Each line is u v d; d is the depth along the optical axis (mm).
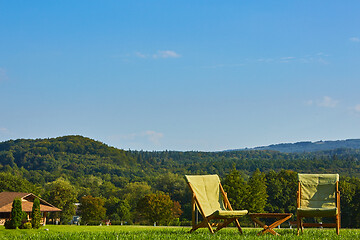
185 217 71688
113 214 72125
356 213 53562
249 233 10797
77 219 76625
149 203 61281
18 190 67062
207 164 164500
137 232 10656
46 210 46219
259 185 49781
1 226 37750
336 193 10961
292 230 12016
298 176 11453
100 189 106188
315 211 9922
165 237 8703
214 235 9242
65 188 72812
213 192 10914
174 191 86125
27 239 8992
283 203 56562
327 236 9672
